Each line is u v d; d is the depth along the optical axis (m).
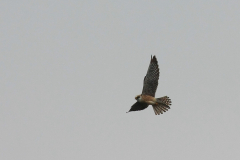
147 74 31.31
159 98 31.30
